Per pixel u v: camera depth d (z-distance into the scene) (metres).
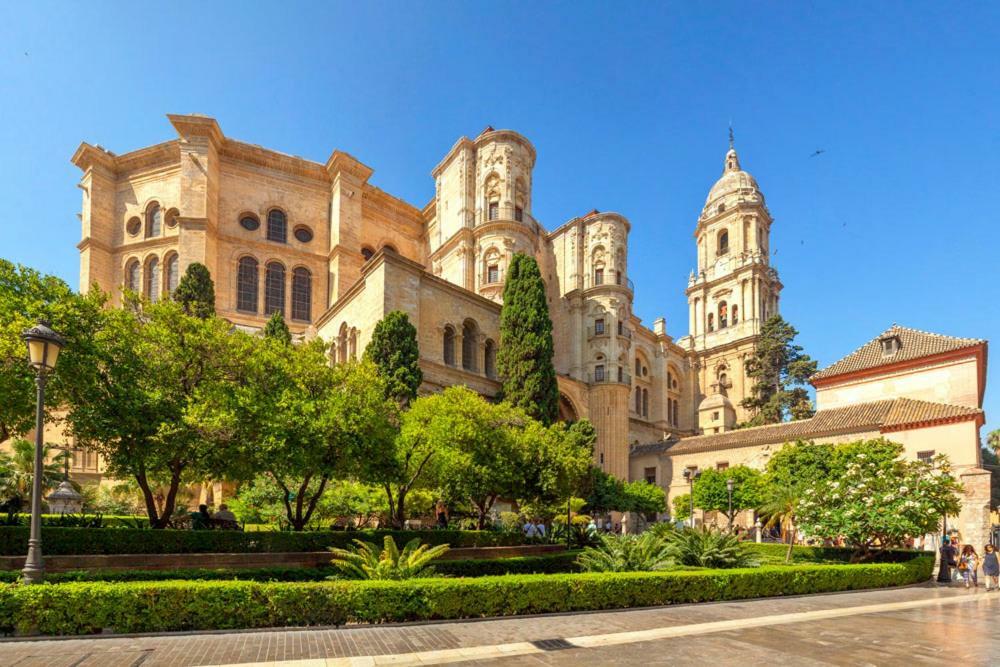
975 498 29.45
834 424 38.47
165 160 51.69
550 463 26.78
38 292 17.45
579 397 53.69
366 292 40.34
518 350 41.56
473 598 13.04
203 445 17.33
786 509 28.27
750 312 78.62
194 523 22.27
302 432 18.67
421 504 30.81
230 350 19.75
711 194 91.25
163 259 49.22
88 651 9.54
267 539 18.44
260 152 52.66
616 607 14.73
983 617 14.54
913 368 39.50
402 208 62.09
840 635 12.17
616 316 56.06
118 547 16.28
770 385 67.94
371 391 21.61
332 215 54.84
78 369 16.31
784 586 17.58
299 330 51.41
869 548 23.59
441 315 42.03
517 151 53.41
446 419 23.75
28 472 32.12
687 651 10.59
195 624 11.12
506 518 35.88
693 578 15.95
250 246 51.06
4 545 14.92
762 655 10.41
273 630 11.25
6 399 15.79
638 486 45.38
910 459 34.03
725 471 39.44
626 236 60.12
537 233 57.62
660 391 70.38
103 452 19.05
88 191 51.25
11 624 10.29
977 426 32.44
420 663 9.45
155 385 18.28
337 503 29.27
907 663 10.06
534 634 11.63
